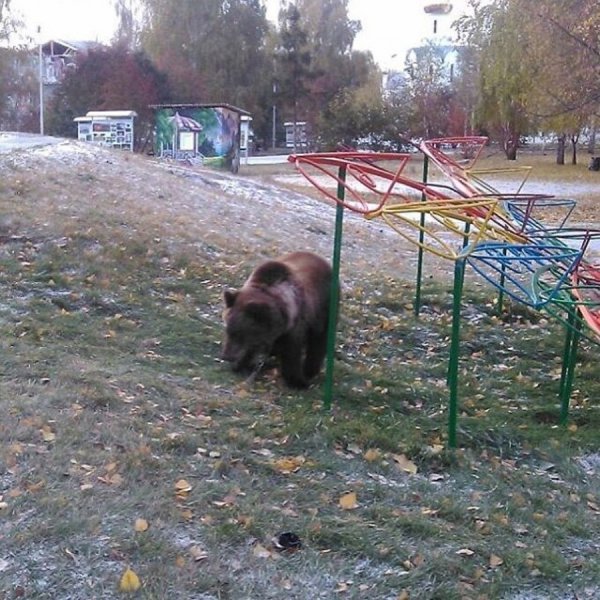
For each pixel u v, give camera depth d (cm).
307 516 390
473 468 485
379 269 1006
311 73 4516
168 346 639
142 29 4962
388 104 4084
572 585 365
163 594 318
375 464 467
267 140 4769
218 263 869
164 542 349
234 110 2461
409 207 463
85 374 535
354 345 712
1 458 402
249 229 1079
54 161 1173
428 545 380
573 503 457
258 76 4572
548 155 4750
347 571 351
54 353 575
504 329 799
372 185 514
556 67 2141
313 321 595
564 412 586
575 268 520
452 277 995
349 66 4762
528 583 363
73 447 428
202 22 4603
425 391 604
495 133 4144
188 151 2431
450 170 675
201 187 1345
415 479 458
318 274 611
